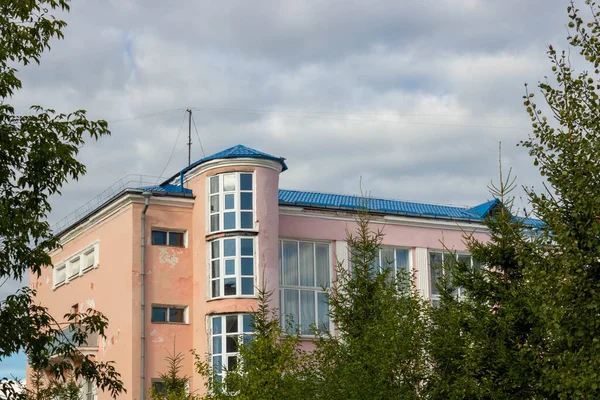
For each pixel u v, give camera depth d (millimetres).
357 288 29359
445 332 24797
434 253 44781
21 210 18719
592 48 18625
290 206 41781
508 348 24328
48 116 19375
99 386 19609
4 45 19031
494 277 25953
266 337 29391
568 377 17078
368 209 40688
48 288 49062
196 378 39344
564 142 18219
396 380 23812
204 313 39688
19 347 18484
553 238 18219
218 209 40219
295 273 41438
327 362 25609
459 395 23438
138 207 40531
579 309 17266
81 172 19312
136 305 39469
